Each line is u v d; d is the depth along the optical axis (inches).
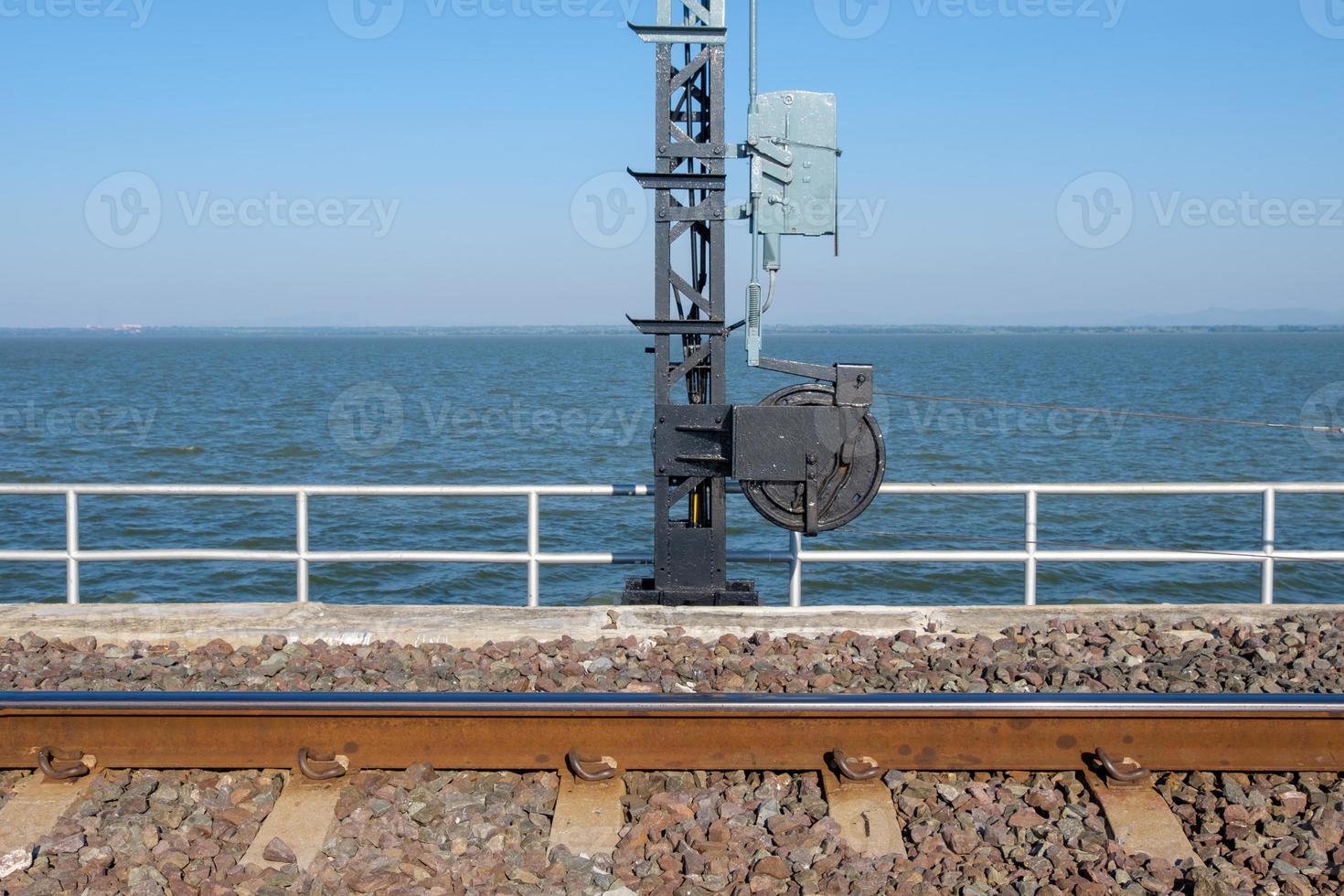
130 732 229.1
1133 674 289.7
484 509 962.1
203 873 193.6
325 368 5142.7
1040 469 1368.1
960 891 190.5
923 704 227.8
